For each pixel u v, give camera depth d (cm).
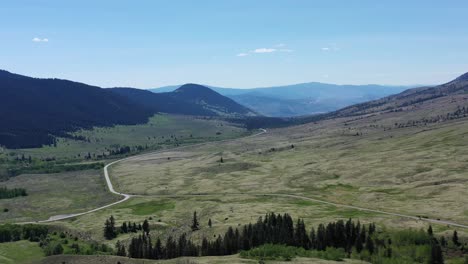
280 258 15525
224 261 14675
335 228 18388
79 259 16362
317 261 15275
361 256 17138
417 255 17025
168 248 17925
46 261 16475
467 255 16862
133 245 18188
